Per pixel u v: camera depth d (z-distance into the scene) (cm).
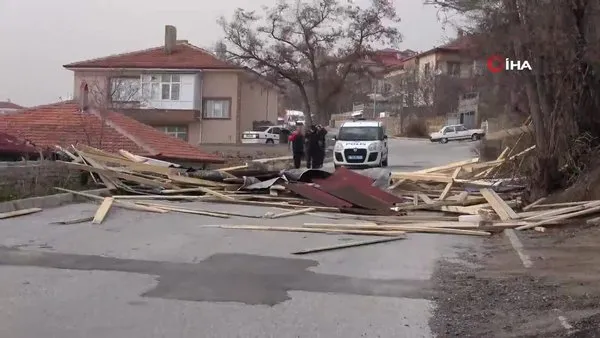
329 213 1602
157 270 902
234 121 5572
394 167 3391
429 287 838
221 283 836
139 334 620
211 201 1770
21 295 746
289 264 966
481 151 2859
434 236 1273
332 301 760
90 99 3528
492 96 2920
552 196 1623
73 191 1683
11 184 1596
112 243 1104
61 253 999
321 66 5669
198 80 5534
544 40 1596
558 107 1661
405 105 8056
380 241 1191
